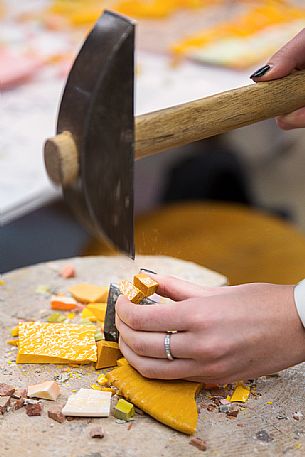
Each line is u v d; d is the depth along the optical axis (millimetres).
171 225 1389
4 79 1474
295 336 860
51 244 1484
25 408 880
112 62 808
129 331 896
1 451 833
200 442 845
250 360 866
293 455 841
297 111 952
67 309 1015
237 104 889
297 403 898
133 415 879
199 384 898
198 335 865
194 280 1069
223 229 1382
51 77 1520
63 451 837
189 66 1555
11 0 1881
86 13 1759
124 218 854
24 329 959
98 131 815
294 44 920
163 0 1841
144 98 1414
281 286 882
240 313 864
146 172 1795
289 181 1975
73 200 838
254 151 1827
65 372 930
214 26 1739
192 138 877
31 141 1348
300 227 1762
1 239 1497
